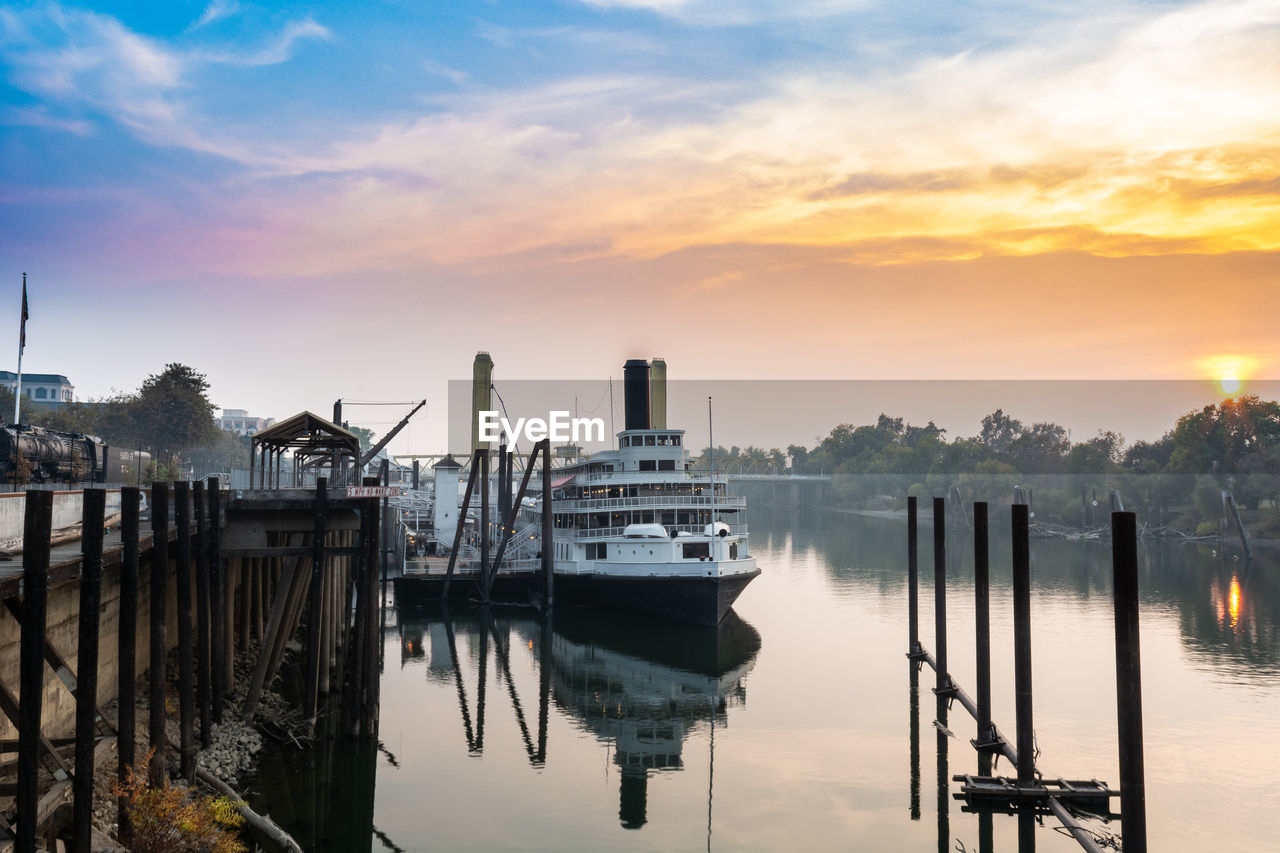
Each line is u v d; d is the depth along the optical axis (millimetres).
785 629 64812
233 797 27344
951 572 97000
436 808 31953
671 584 65375
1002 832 30000
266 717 35844
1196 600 76938
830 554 118125
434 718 43688
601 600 72188
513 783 34656
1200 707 44031
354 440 44656
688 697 47375
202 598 29906
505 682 51219
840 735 40500
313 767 33375
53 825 20391
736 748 38875
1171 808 32094
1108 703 44688
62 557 21375
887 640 60656
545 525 72875
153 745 24188
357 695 35250
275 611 35781
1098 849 27250
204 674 30172
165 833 22391
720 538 68000
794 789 34188
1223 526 127438
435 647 60938
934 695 46312
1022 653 31391
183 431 118562
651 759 37531
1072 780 32594
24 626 16719
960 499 178250
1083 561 108000
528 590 79438
